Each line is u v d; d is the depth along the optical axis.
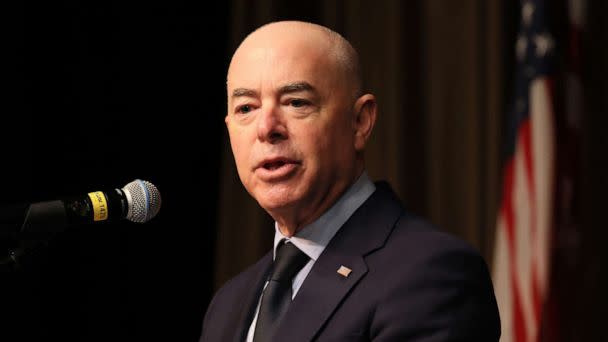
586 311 8.18
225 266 10.11
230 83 4.30
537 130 7.73
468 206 9.16
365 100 4.36
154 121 10.29
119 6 10.26
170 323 10.16
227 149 10.27
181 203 10.30
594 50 8.50
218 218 10.29
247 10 10.23
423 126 9.53
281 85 4.14
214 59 10.49
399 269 3.88
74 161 9.94
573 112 8.20
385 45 9.73
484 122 9.18
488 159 9.10
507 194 7.71
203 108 10.45
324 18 10.04
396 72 9.62
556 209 8.02
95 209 3.72
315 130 4.15
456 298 3.79
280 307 4.10
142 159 10.20
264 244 10.07
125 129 10.17
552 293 8.07
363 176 4.39
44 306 9.67
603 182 8.38
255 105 4.19
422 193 9.48
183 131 10.37
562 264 8.10
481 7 9.27
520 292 7.46
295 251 4.23
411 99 9.60
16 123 9.71
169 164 10.30
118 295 10.00
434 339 3.67
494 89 9.09
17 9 9.78
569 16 8.40
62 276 9.80
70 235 9.87
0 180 9.61
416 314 3.72
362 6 9.88
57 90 9.93
